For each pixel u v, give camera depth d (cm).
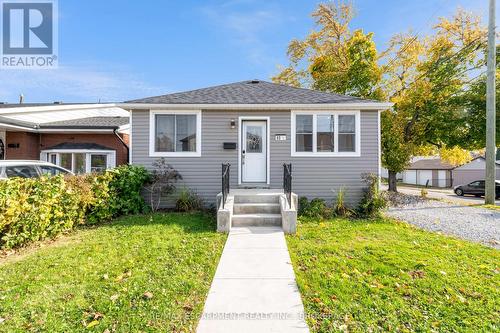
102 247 506
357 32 1825
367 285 357
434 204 1219
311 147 924
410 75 1777
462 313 296
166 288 348
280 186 923
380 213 838
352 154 913
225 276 393
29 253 488
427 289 346
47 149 1186
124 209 786
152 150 909
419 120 1684
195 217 762
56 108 1296
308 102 909
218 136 925
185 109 915
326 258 454
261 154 943
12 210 487
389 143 1616
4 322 277
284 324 283
